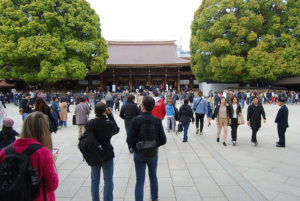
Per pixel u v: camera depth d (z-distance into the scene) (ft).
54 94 80.84
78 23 74.90
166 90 100.32
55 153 8.18
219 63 79.56
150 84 118.11
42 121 6.47
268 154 20.21
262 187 13.41
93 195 10.09
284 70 74.33
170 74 119.55
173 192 12.53
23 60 72.23
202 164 17.39
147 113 10.34
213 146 23.09
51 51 68.54
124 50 137.69
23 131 6.30
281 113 22.29
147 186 13.33
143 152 9.56
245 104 75.56
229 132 30.76
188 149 21.80
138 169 10.24
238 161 18.31
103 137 9.87
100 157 9.68
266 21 82.12
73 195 12.12
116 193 12.39
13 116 45.52
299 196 12.26
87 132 9.91
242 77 81.66
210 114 36.06
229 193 12.45
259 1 77.41
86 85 122.21
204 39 85.66
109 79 122.62
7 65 79.97
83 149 9.75
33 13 69.26
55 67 69.21
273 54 74.79
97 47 85.71
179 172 15.67
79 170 15.99
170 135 28.40
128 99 20.16
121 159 18.60
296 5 76.79
